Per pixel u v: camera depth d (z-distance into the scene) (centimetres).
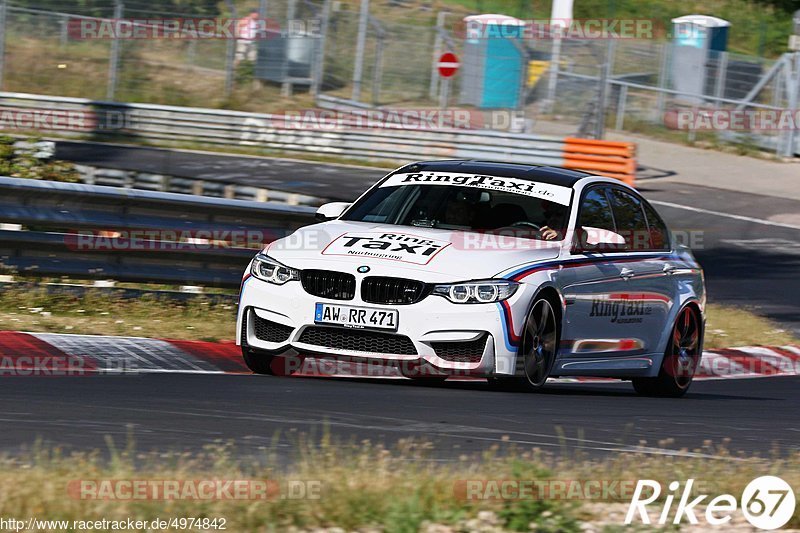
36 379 2539
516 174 3031
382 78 11125
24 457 1709
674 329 3231
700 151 10856
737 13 15225
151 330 3250
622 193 3189
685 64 11256
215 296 3650
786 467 1975
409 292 2578
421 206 2925
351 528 1437
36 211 3469
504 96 10631
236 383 2639
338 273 2620
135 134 9512
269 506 1452
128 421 2112
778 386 3659
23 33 11119
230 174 8200
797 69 10825
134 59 11194
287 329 2664
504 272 2628
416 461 1805
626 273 2997
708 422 2652
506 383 2678
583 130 9950
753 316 4912
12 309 3325
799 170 10338
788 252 7031
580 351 2873
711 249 6981
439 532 1445
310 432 2091
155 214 3622
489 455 1805
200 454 1823
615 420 2514
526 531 1485
